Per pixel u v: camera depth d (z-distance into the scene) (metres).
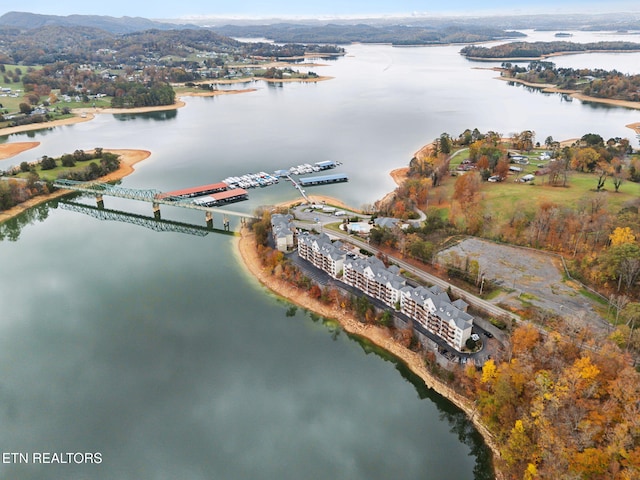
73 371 157.12
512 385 122.50
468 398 138.62
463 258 195.88
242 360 161.50
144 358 162.75
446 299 163.50
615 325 146.12
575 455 99.94
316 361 161.38
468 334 151.38
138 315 188.00
